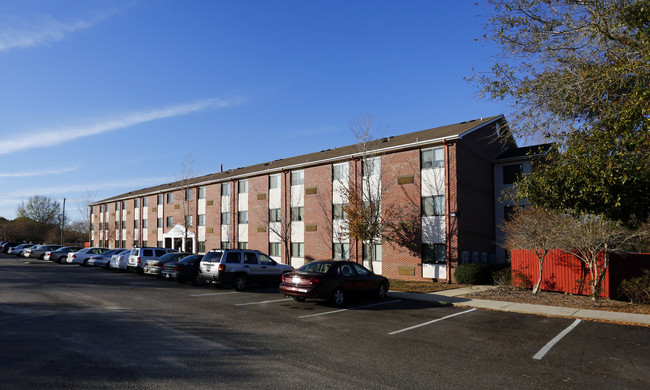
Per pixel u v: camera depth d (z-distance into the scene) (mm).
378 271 25438
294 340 8562
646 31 8977
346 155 27375
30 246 52062
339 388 5691
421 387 5812
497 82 11562
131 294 15430
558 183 9977
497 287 17844
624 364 7156
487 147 27000
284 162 35031
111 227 57969
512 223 18219
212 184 39906
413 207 23969
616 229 13211
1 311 11180
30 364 6480
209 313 11633
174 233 41938
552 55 10852
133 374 6113
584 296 15570
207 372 6289
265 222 32406
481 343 8570
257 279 17594
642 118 8625
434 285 20281
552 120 11156
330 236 28125
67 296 14422
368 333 9375
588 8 10031
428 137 24578
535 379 6293
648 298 13898
